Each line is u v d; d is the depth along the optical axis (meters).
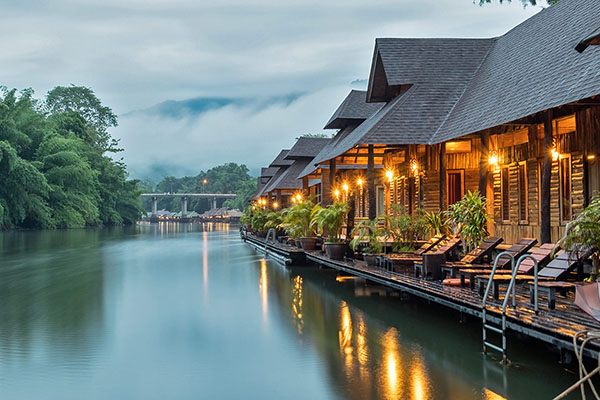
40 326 9.05
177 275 16.38
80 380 6.20
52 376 6.34
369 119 20.05
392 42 17.75
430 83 16.28
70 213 56.38
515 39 15.38
